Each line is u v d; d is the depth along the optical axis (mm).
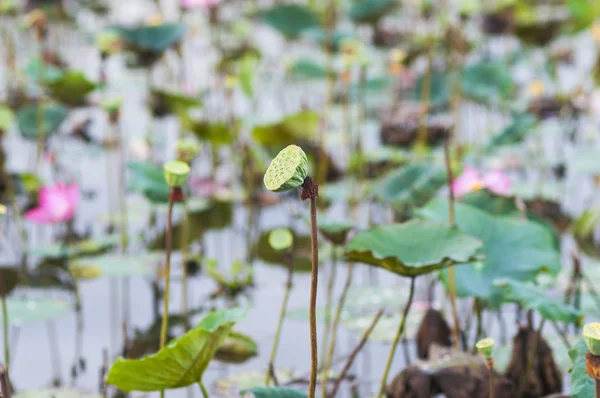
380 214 5031
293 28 7504
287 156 1830
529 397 2973
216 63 6934
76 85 5551
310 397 2004
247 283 4074
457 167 3994
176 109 5230
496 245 3055
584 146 6273
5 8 7332
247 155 5211
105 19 9625
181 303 3988
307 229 4922
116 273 4230
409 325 3621
